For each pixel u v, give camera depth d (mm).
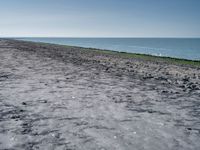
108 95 11992
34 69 19719
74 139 6547
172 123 8312
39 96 11008
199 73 25172
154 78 19125
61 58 32875
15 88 12375
